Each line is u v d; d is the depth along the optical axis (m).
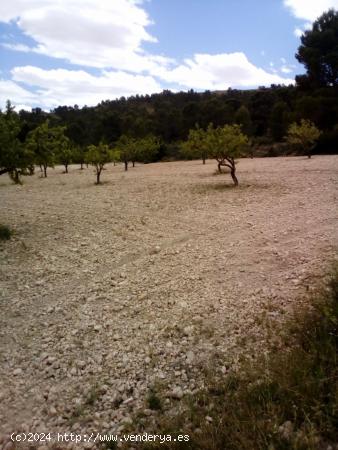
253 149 52.91
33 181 31.34
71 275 8.41
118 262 9.18
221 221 12.16
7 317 6.53
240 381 4.10
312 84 50.72
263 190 16.81
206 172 27.69
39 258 9.55
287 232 9.72
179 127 78.81
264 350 4.72
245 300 6.28
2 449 3.72
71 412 4.16
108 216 14.19
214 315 5.95
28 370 5.01
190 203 15.77
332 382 3.57
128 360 5.03
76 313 6.55
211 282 7.32
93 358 5.16
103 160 26.12
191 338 5.36
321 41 50.06
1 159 11.16
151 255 9.50
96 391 4.44
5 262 9.27
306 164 26.59
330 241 8.33
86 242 10.84
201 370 4.62
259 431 3.21
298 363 3.97
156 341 5.42
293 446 3.02
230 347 4.98
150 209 15.20
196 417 3.70
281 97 66.00
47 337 5.81
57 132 12.12
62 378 4.79
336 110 43.72
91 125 95.56
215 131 19.06
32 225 13.02
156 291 7.20
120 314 6.39
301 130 32.00
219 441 3.27
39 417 4.14
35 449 3.69
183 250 9.59
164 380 4.52
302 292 6.05
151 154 49.00
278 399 3.62
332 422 3.17
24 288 7.73
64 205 17.16
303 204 12.94
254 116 70.50
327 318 4.50
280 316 5.49
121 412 4.05
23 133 12.17
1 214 15.19
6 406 4.35
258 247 8.96
